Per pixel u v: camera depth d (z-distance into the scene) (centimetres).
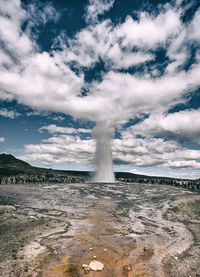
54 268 1003
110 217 2080
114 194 3781
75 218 1964
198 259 1166
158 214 2303
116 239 1465
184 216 2264
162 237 1545
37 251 1173
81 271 990
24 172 10188
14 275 912
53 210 2239
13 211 2067
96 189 4350
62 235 1472
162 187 5384
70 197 3206
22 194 3281
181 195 3797
